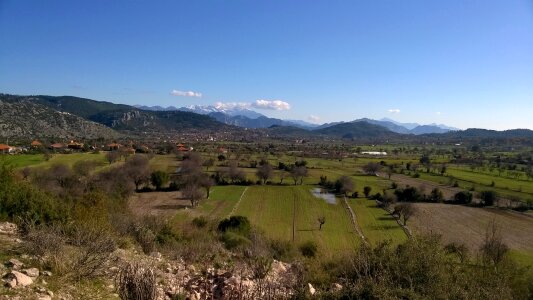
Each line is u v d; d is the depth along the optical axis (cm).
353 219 5734
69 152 10531
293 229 4934
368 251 976
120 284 622
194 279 766
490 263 1014
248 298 675
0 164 1234
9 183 1141
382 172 10438
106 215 1354
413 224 5500
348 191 7725
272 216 5669
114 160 9075
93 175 6172
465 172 10494
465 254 1171
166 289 691
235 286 717
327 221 5538
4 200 1054
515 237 4612
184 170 8300
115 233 1111
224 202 6494
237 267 961
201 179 7156
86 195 1950
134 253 962
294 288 763
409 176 9831
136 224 1343
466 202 7100
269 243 1855
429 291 721
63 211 1139
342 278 879
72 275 647
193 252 1074
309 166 11344
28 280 577
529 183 8650
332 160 13400
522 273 1070
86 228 923
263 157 12462
